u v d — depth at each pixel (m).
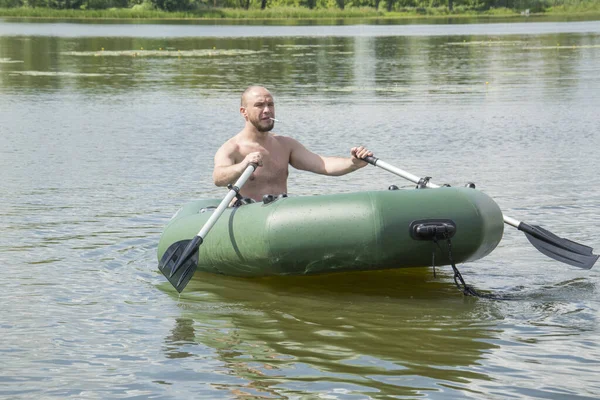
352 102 18.47
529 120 15.49
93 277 6.49
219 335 5.21
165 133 14.38
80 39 44.03
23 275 6.50
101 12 84.50
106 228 8.00
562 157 11.79
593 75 23.91
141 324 5.43
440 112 16.73
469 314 5.58
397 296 6.04
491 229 6.02
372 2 104.19
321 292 6.15
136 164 11.49
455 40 42.78
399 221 5.89
